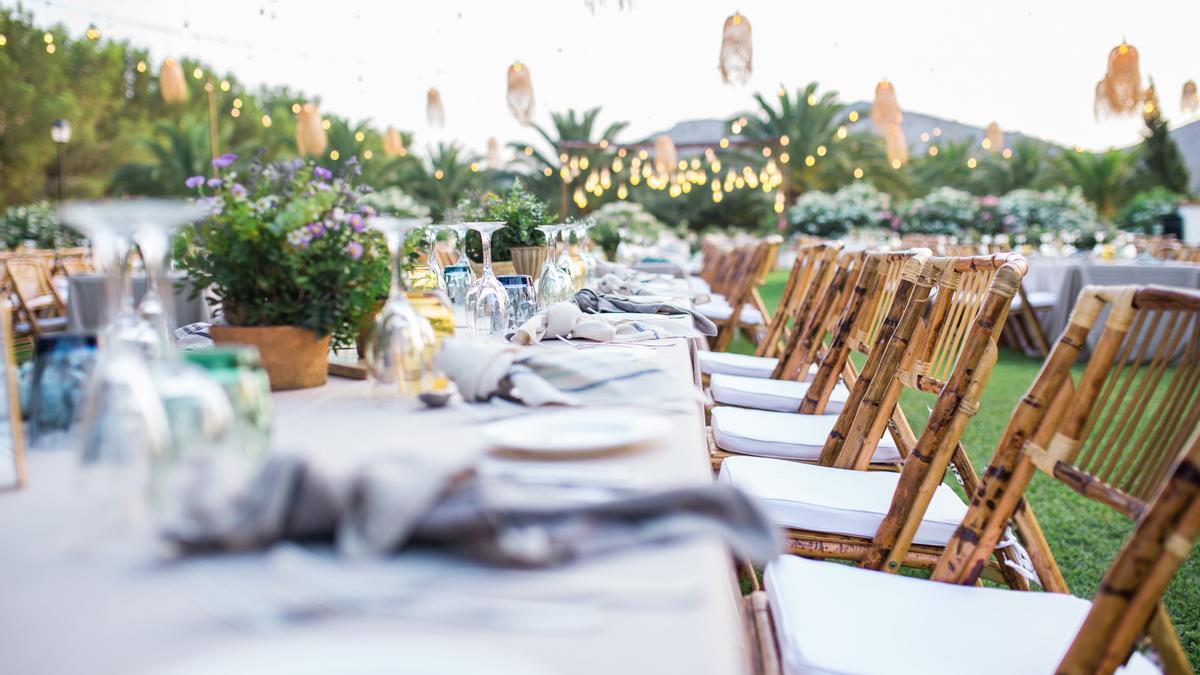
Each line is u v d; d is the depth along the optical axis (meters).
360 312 1.44
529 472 0.86
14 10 26.23
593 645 0.53
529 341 1.86
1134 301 1.11
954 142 30.64
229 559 0.63
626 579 0.61
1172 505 0.89
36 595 0.60
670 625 0.55
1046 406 1.24
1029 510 1.42
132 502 0.65
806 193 28.12
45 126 26.44
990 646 1.09
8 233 15.73
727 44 6.57
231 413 0.71
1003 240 10.93
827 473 1.80
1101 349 1.15
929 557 1.52
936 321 1.85
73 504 0.80
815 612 1.16
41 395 1.04
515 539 0.62
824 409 2.50
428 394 1.24
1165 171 28.23
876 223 23.12
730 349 6.97
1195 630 2.17
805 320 3.08
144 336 1.06
